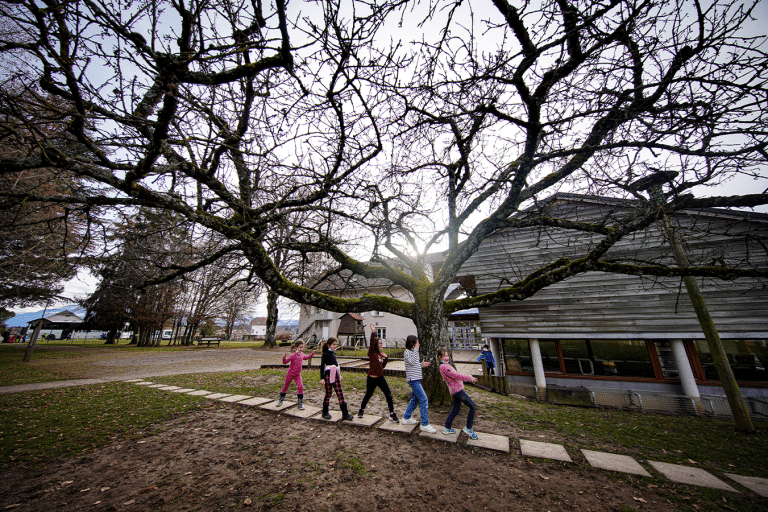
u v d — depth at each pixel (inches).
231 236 206.4
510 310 421.4
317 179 192.4
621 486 146.3
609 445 197.2
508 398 335.6
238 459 171.0
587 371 388.2
